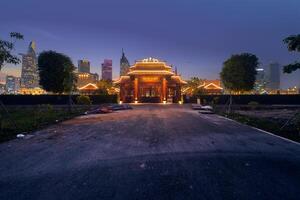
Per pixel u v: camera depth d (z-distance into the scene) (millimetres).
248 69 40906
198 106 35812
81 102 40344
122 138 12023
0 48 14578
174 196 5258
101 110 27453
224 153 8805
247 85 41312
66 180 6309
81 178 6430
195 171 6844
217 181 6082
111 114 25531
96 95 49094
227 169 6996
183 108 34281
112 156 8602
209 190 5547
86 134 13422
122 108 32594
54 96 46406
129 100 55031
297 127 14586
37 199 5238
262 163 7566
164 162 7758
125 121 19203
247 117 22094
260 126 15922
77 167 7402
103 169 7156
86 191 5586
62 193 5512
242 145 10148
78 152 9312
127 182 6086
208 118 21328
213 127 15672
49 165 7676
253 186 5762
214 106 39281
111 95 50812
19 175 6777
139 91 53500
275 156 8359
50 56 42500
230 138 11773
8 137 12656
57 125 17453
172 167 7223
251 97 45688
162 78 52281
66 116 23672
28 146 10547
